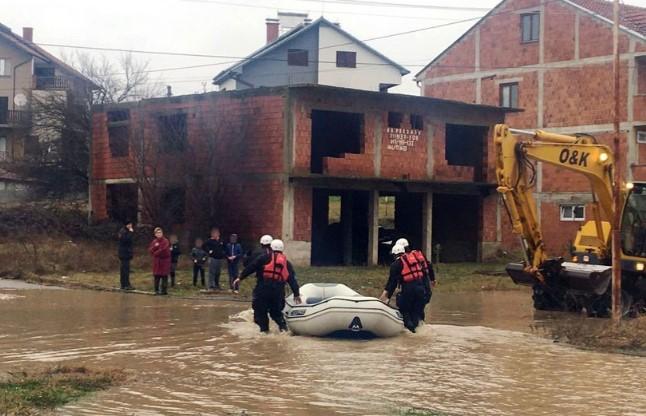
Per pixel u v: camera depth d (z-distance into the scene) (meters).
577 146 22.00
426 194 37.56
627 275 21.59
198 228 34.72
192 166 34.97
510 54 45.66
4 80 61.78
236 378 13.08
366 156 35.06
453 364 14.55
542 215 43.91
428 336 17.88
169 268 25.30
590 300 21.94
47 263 30.97
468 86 47.47
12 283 27.86
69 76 58.34
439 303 24.88
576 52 43.09
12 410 10.42
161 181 35.78
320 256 39.88
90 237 37.88
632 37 40.94
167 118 36.56
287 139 33.03
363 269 33.62
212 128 34.66
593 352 15.98
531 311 22.97
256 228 33.66
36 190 46.25
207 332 17.94
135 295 24.89
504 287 29.31
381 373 13.64
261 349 15.90
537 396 12.08
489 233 39.53
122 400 11.38
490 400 11.80
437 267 35.78
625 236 21.73
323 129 39.66
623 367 14.39
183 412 10.80
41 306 21.94
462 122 38.06
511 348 16.36
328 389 12.34
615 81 19.50
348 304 17.08
